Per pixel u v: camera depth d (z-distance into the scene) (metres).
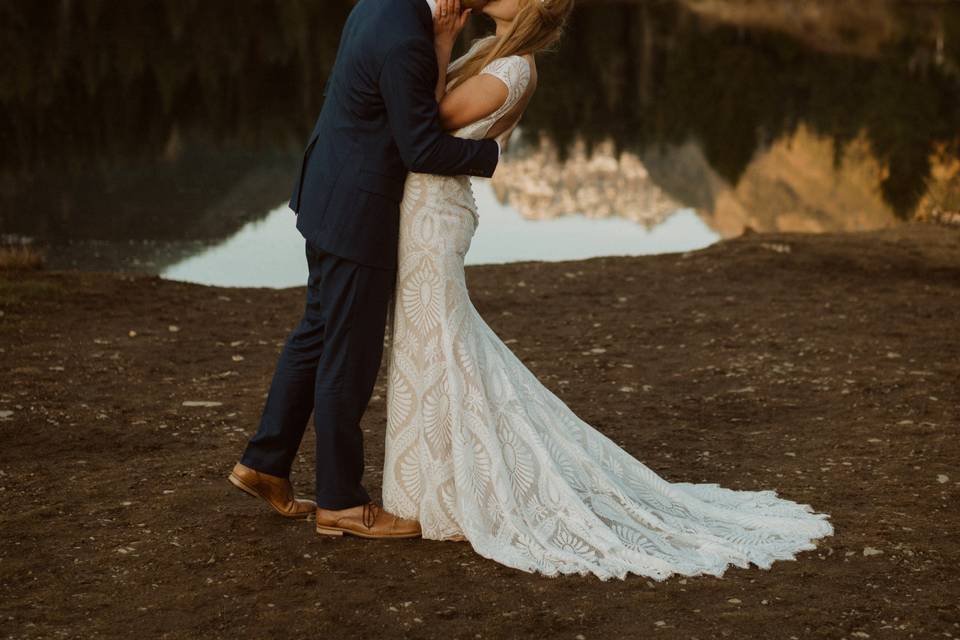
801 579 3.25
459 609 3.03
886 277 8.85
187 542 3.49
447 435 3.45
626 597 3.11
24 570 3.27
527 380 3.64
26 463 4.33
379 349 3.43
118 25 36.84
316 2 47.88
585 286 8.48
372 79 3.20
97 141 20.42
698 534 3.49
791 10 56.50
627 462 3.71
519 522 3.42
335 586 3.17
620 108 31.64
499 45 3.37
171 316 7.23
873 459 4.48
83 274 8.34
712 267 9.16
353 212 3.27
